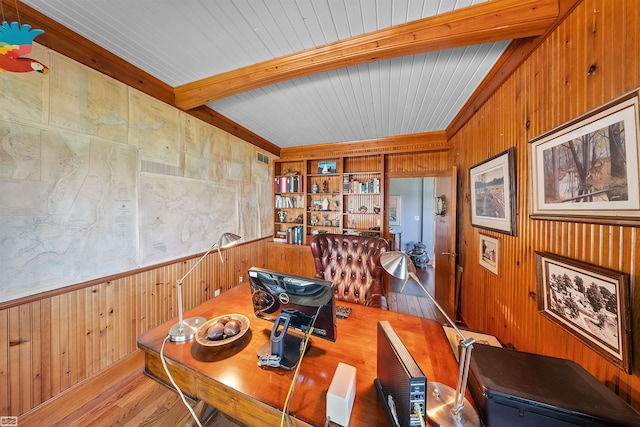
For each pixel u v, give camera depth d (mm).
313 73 1736
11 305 1260
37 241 1358
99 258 1647
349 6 1245
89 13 1309
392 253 824
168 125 2131
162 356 975
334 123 2979
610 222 885
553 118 1216
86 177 1572
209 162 2615
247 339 1096
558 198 1162
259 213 3609
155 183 2029
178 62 1776
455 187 2686
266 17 1328
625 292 832
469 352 639
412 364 624
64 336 1464
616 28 883
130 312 1835
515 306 1563
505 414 620
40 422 1354
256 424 789
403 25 1382
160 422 1415
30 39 966
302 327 1030
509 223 1604
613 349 874
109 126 1695
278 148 4148
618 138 857
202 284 2527
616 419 540
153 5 1246
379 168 3740
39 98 1356
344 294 1998
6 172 1249
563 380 676
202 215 2529
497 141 1816
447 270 2898
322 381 841
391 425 645
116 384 1717
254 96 2271
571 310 1079
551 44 1229
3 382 1241
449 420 654
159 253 2070
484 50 1582
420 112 2613
